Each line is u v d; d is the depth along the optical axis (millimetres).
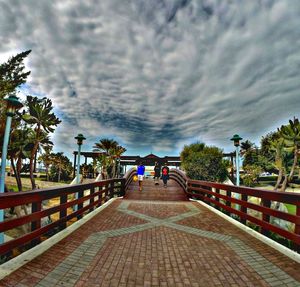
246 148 41656
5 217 16094
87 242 4469
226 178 21266
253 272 3344
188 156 23516
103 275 3188
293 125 20328
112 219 6465
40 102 26094
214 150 22891
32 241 4262
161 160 29250
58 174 53469
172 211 7785
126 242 4547
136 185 18000
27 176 51719
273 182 39062
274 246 4320
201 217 6910
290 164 23391
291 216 4055
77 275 3158
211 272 3336
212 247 4340
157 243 4527
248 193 5707
